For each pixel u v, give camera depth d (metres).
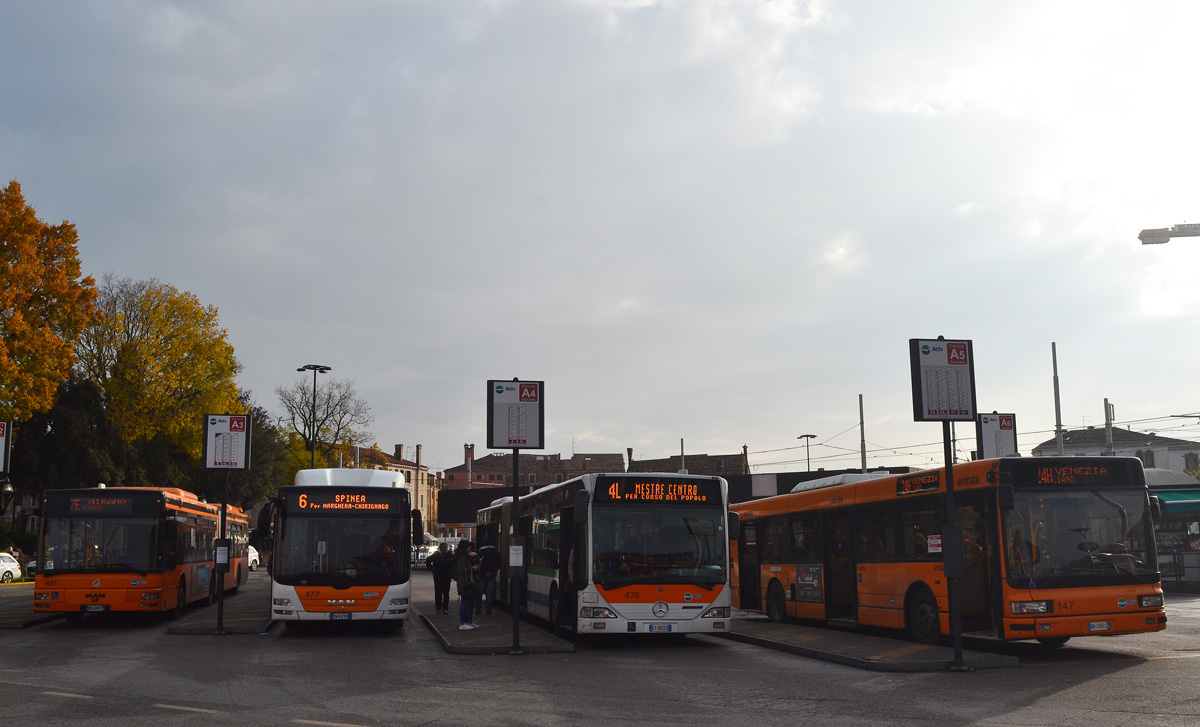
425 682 13.52
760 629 21.02
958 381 14.68
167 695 12.29
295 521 20.67
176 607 25.11
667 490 18.56
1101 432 94.75
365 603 20.34
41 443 58.06
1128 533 15.17
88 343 58.56
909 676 13.55
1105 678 12.96
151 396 58.25
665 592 17.95
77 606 22.59
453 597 38.00
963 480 15.95
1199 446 89.81
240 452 21.84
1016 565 14.74
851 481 20.70
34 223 40.09
